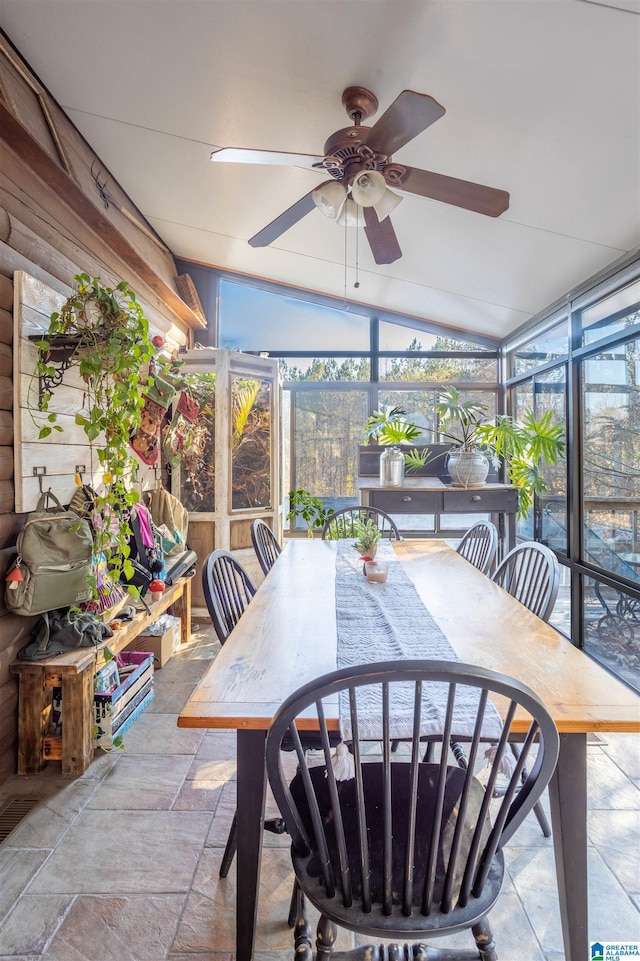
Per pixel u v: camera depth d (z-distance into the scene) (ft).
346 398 14.12
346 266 11.54
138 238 11.04
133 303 6.66
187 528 11.48
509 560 6.75
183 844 5.10
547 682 3.69
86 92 7.44
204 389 11.82
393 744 6.50
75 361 6.44
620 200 6.62
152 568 8.41
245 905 3.58
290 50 5.81
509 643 4.44
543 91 5.29
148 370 8.22
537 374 11.51
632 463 8.05
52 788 5.97
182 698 8.18
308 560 7.88
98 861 4.87
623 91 5.03
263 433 12.67
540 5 4.34
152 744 6.89
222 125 7.66
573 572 9.76
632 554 8.07
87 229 8.05
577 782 3.42
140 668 7.69
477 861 3.30
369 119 6.70
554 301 10.30
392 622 4.99
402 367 14.07
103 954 3.96
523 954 3.99
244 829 3.53
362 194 5.54
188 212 10.81
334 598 5.83
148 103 7.46
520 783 5.46
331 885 3.07
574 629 9.81
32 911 4.33
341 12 5.07
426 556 8.14
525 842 5.14
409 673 2.63
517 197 7.18
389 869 2.91
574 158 6.13
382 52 5.47
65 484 7.02
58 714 6.60
